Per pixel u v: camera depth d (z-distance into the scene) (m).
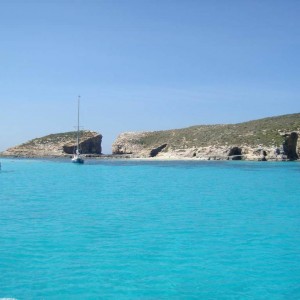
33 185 51.25
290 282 14.77
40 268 16.11
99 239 20.88
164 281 14.80
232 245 19.72
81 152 185.12
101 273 15.58
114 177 65.38
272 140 138.25
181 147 165.38
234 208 31.19
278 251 18.67
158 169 88.00
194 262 16.97
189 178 62.47
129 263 16.80
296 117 158.25
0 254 18.03
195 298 13.29
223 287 14.26
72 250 18.70
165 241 20.44
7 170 86.44
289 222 25.38
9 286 14.23
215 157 141.12
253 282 14.75
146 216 27.55
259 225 24.45
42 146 193.88
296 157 134.75
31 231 22.66
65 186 49.72
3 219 26.34
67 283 14.53
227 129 167.38
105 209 30.77
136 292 13.76
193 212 29.33
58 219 26.34
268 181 56.06
